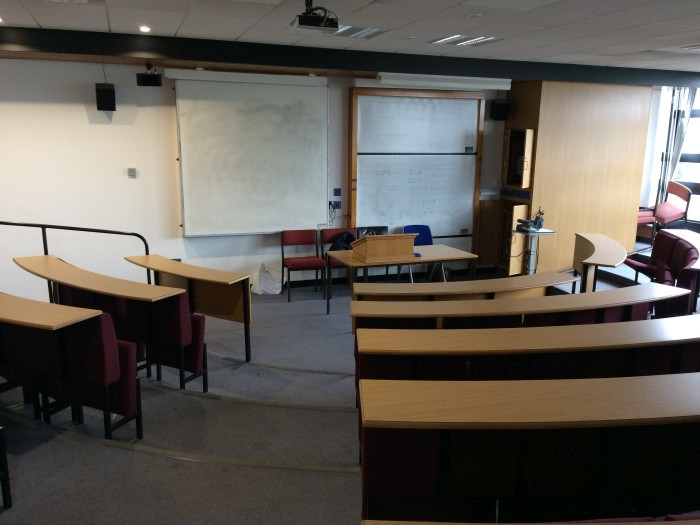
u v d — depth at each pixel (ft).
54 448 10.89
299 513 9.10
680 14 14.19
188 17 14.97
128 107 21.20
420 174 25.71
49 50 16.61
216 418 12.62
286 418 12.67
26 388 12.87
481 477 7.48
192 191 22.27
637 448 7.66
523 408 7.00
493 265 28.40
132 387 11.21
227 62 18.51
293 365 16.43
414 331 10.22
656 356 11.03
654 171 30.32
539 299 12.92
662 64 23.15
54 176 20.79
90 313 10.61
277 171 23.34
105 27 16.31
